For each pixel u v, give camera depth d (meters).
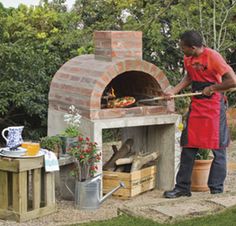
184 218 6.60
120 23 12.85
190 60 7.63
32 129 11.34
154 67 7.99
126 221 6.63
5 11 12.48
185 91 11.01
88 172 7.54
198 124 7.70
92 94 7.62
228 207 6.84
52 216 7.25
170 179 8.29
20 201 7.04
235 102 12.73
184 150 7.83
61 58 11.89
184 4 11.94
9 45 10.85
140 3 12.74
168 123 8.13
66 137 7.62
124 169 8.17
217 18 11.86
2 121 11.08
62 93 8.16
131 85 8.50
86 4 13.27
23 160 7.01
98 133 7.61
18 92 10.59
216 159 7.80
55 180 8.15
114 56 7.84
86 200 7.43
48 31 12.34
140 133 8.63
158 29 11.80
